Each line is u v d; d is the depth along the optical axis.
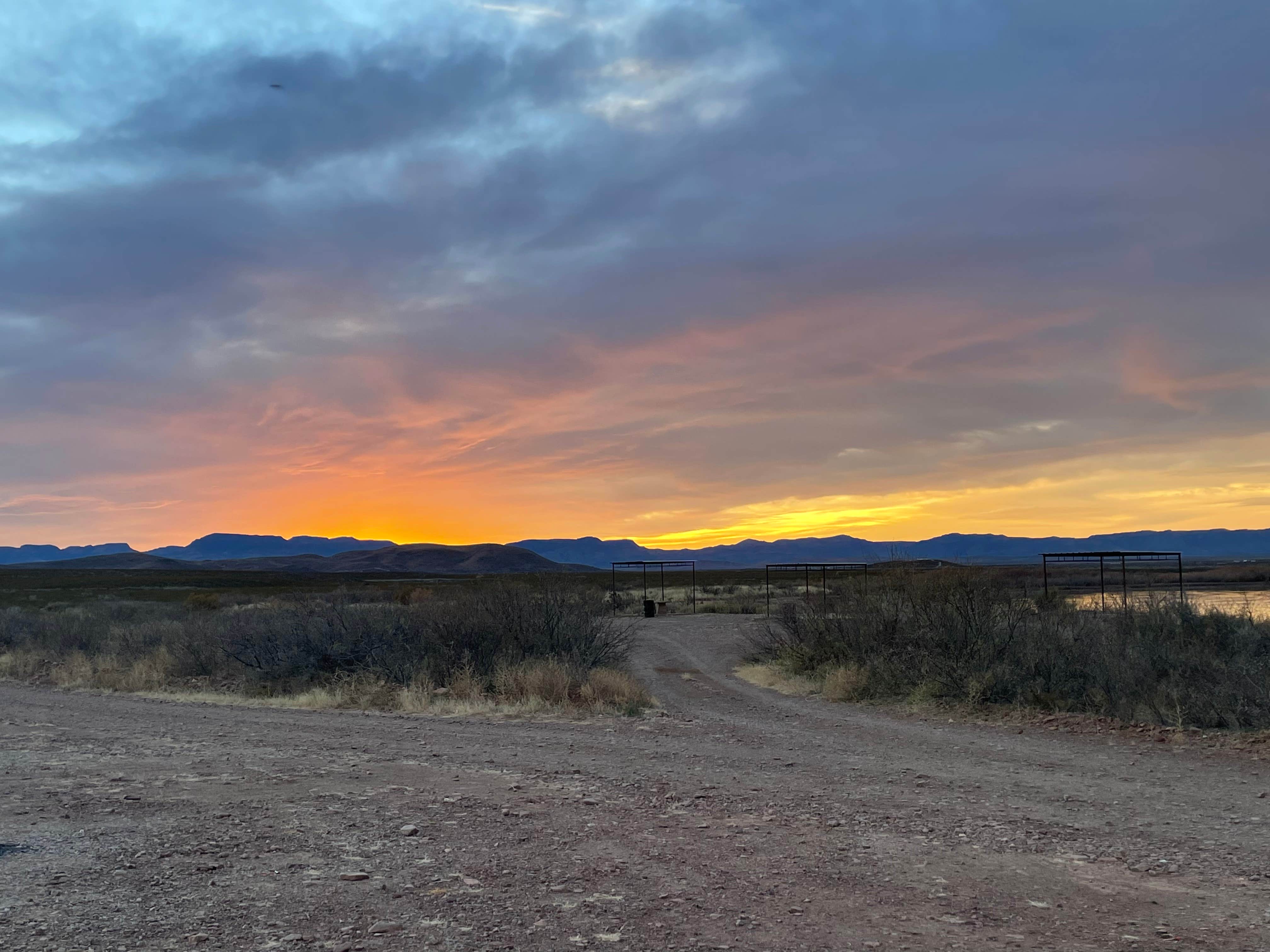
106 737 13.45
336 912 5.45
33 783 9.80
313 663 21.39
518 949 4.83
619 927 5.17
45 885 6.03
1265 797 8.69
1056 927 5.14
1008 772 10.12
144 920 5.32
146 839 7.27
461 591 24.75
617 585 102.12
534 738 12.91
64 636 30.67
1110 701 14.06
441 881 6.09
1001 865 6.42
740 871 6.29
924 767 10.46
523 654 21.05
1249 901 5.58
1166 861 6.51
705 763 10.81
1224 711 12.60
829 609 21.73
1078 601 25.66
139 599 76.62
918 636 18.12
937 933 5.05
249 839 7.23
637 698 16.98
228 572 192.38
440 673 20.34
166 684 21.34
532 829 7.53
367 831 7.48
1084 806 8.36
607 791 9.12
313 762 11.09
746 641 30.14
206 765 10.89
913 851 6.80
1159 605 18.77
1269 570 72.81
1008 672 15.66
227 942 4.96
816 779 9.80
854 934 5.04
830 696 17.47
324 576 180.12
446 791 9.17
